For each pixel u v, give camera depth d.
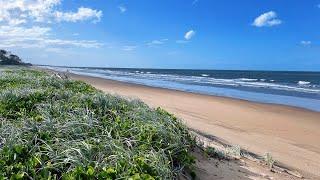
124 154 4.72
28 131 5.30
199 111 18.16
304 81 64.75
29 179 4.06
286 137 12.67
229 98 27.38
